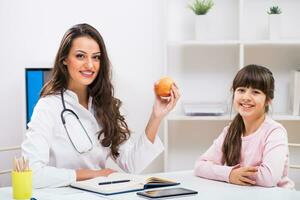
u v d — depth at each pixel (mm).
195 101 3211
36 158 1788
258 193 1643
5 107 3287
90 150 1960
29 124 1879
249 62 3176
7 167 3275
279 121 3174
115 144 2043
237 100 2033
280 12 2947
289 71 3160
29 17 3264
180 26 3195
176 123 3244
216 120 3215
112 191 1602
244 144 2033
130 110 3250
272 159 1854
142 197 1553
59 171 1761
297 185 3172
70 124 1925
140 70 3238
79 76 1903
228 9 3156
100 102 2055
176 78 3223
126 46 3238
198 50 3201
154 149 1963
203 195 1599
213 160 2113
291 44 3141
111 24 3238
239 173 1814
